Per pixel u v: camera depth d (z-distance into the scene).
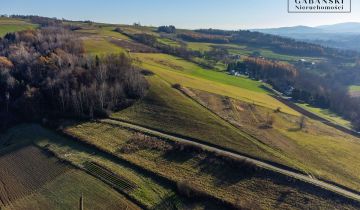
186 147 83.56
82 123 100.75
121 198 68.38
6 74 115.44
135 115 102.75
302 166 78.44
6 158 87.06
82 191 70.94
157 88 116.06
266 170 75.38
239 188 71.50
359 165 82.81
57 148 88.56
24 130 100.31
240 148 84.62
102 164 79.44
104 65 117.75
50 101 110.56
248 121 102.88
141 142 88.31
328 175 75.62
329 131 111.19
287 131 100.62
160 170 77.00
